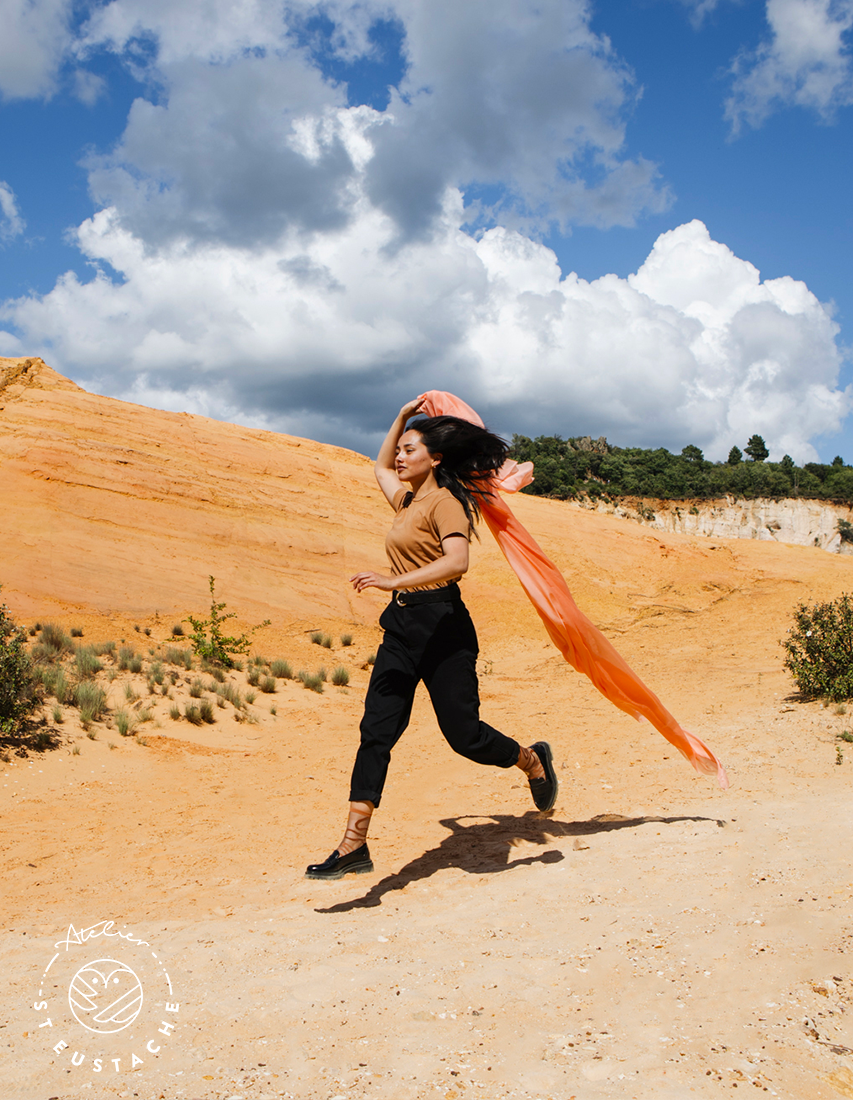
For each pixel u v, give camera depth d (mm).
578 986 2488
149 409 21203
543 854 4348
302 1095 1860
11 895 4254
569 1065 1966
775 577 21797
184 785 7051
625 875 3719
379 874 4285
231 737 9000
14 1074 2025
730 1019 2186
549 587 4273
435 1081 1906
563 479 103875
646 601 20734
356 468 24234
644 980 2498
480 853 4523
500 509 4246
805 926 2846
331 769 7703
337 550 19906
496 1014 2307
